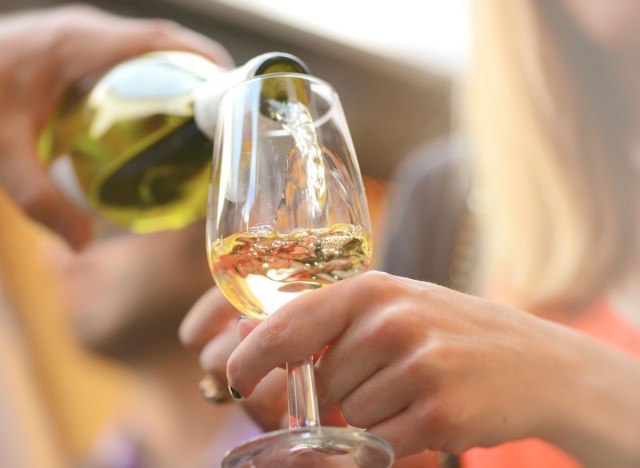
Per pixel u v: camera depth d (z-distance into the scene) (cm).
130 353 113
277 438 55
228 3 178
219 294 68
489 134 91
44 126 75
